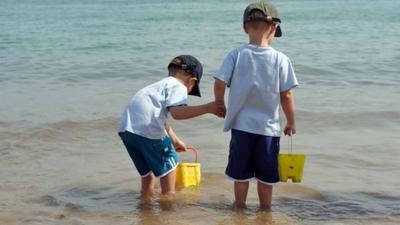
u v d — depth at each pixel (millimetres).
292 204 4645
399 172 5258
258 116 4484
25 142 5965
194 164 4965
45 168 5324
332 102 7426
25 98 7797
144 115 4637
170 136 4852
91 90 8430
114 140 6059
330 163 5457
